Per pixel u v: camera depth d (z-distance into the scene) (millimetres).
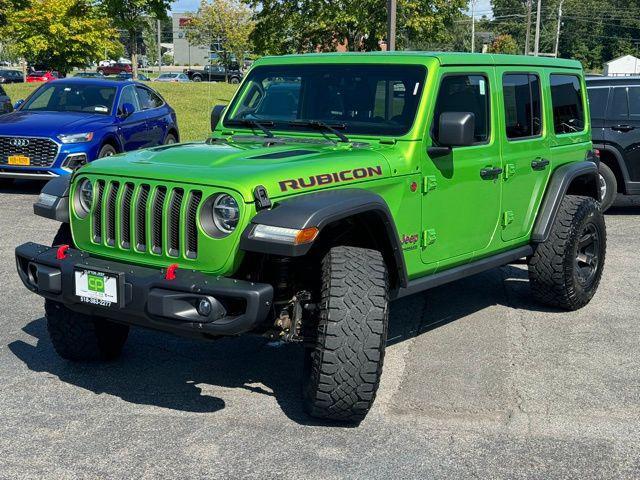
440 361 5359
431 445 4109
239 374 5066
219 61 66062
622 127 10875
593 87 11016
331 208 3986
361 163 4566
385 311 4102
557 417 4480
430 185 5008
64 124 11586
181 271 4086
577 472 3861
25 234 9195
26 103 12742
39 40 33688
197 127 21375
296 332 4352
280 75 5559
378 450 4039
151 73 84375
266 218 3916
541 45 110812
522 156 5930
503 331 6043
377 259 4219
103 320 5016
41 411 4457
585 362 5391
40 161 11312
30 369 5090
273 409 4523
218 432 4215
